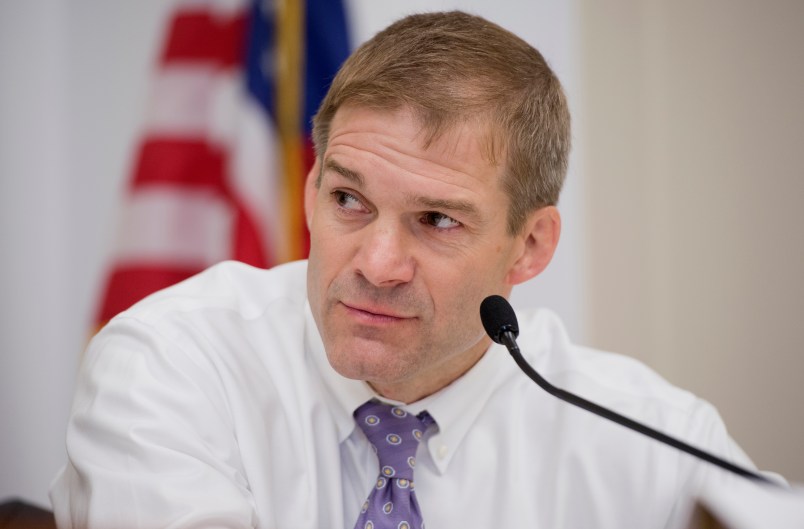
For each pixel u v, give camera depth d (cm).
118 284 675
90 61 759
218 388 348
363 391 363
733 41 749
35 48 755
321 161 346
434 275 314
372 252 303
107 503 293
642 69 765
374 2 755
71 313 767
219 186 688
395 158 301
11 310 763
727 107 754
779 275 754
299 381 380
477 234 318
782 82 741
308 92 691
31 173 759
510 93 319
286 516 355
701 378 776
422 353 323
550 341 438
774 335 760
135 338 347
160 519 283
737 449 404
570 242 764
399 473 348
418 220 314
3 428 767
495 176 317
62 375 770
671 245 772
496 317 308
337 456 371
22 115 756
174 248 678
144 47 756
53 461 777
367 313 314
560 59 762
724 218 762
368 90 305
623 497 387
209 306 381
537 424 404
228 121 693
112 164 762
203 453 312
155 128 688
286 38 691
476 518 377
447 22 328
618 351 780
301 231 686
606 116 767
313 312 336
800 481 761
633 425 285
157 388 323
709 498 241
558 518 384
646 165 770
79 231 765
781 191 748
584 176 765
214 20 701
